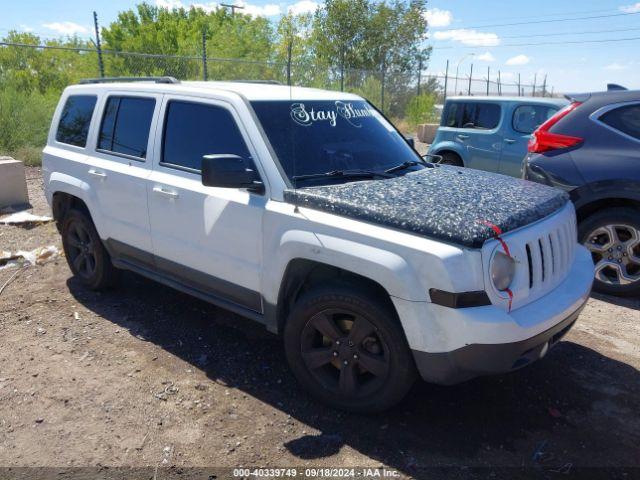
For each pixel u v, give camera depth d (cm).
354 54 3409
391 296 280
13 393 339
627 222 503
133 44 2219
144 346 403
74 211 494
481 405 338
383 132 428
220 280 373
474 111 967
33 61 1748
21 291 502
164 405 331
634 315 478
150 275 435
